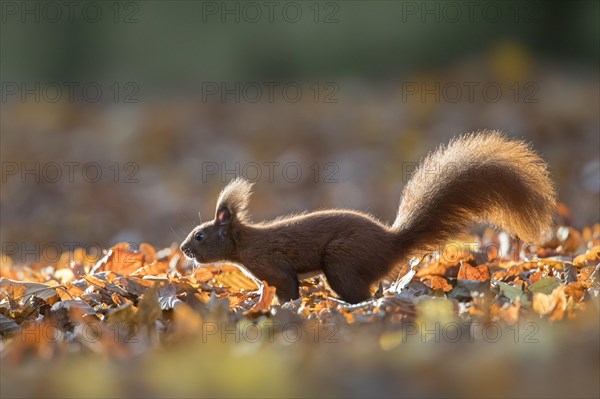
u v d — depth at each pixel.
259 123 24.12
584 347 5.28
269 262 7.89
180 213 17.78
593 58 31.67
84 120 26.91
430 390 4.74
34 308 7.55
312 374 5.07
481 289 7.37
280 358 5.41
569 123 20.77
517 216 7.93
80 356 6.00
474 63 28.62
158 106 28.30
